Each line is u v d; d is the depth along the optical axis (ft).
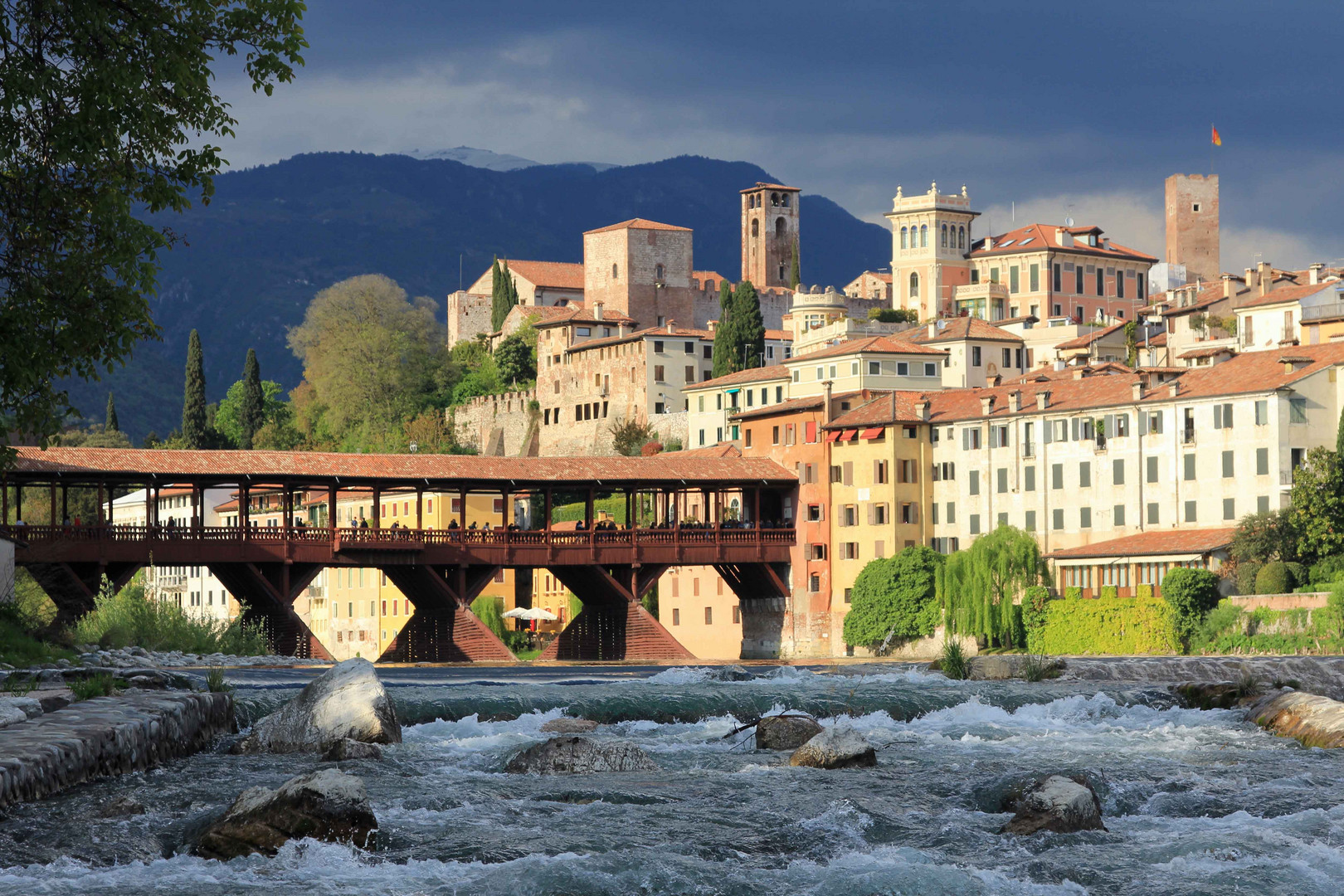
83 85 117.29
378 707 129.80
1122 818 97.09
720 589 464.65
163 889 75.72
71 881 76.95
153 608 298.56
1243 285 567.18
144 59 120.98
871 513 426.10
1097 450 397.60
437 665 328.90
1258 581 336.08
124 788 101.45
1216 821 95.50
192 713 129.59
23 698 118.83
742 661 378.73
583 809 98.12
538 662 370.73
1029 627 377.09
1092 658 209.56
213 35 124.98
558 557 394.73
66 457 345.10
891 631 404.16
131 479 354.74
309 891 75.46
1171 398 381.81
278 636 359.46
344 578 584.40
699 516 503.20
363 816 85.92
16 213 121.90
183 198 125.90
